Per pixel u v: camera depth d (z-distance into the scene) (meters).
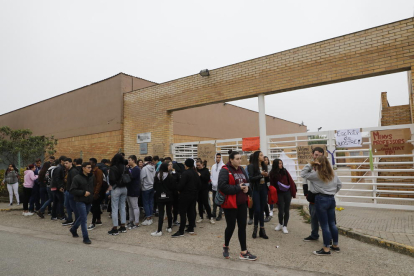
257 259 4.96
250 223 7.45
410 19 7.62
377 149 8.25
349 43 8.45
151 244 6.04
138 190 7.54
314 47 9.02
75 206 6.70
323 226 5.09
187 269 4.56
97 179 7.38
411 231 5.84
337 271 4.36
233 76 10.60
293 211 8.80
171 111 12.42
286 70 9.48
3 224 8.30
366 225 6.43
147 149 12.68
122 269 4.58
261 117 10.06
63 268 4.63
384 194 9.32
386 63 7.87
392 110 11.91
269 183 6.47
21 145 14.75
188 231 6.86
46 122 18.61
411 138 7.85
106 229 7.48
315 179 5.22
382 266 4.49
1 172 13.04
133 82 14.58
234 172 5.09
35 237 6.77
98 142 14.98
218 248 5.66
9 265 4.78
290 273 4.35
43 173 9.32
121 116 13.91
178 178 7.11
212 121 17.95
